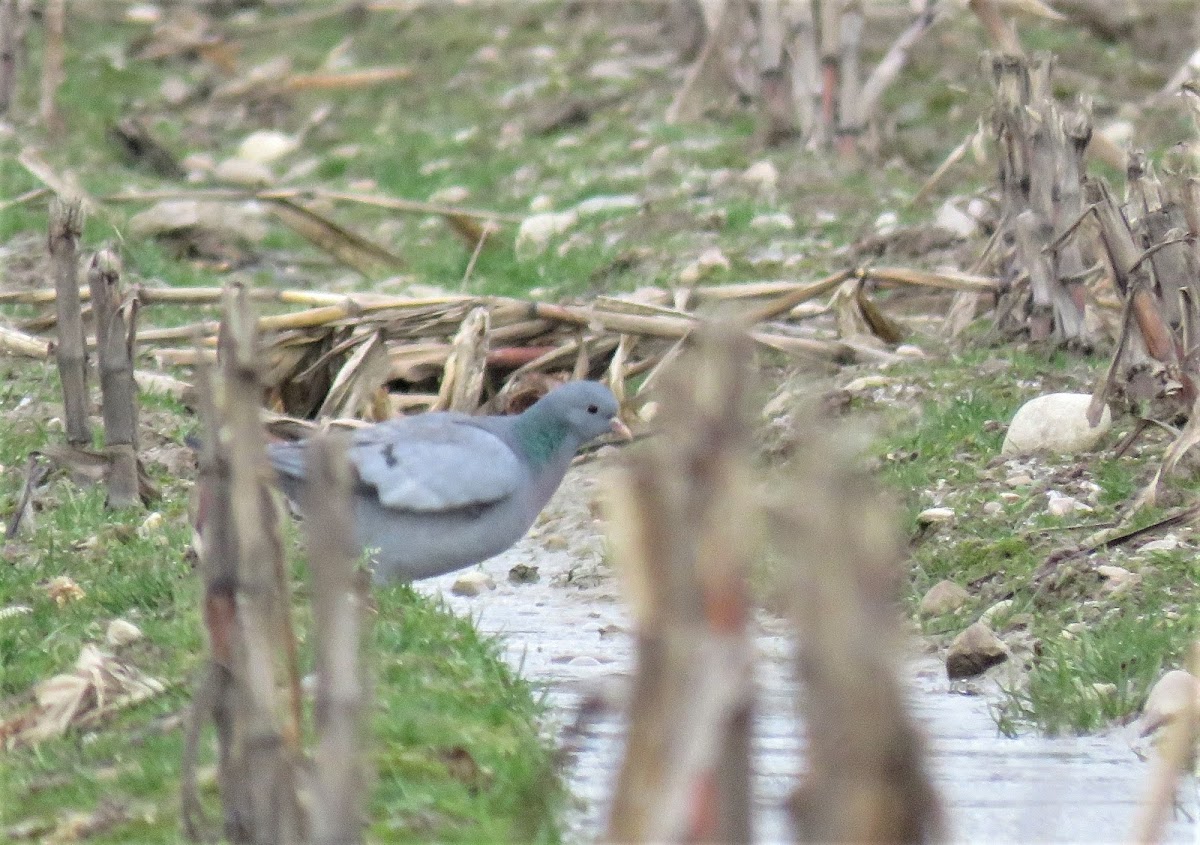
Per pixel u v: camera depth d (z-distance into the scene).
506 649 10.17
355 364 14.83
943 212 20.28
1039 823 7.19
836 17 23.88
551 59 30.48
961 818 7.38
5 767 7.45
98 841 6.59
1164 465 11.77
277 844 5.61
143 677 8.30
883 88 24.05
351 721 4.66
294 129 28.56
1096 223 14.25
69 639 9.02
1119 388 13.46
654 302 17.03
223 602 5.75
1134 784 8.02
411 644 9.06
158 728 7.72
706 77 26.41
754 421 14.36
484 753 7.57
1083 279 15.09
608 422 11.22
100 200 21.39
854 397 14.71
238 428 5.49
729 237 20.91
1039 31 29.19
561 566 12.84
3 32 27.30
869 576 3.66
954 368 15.30
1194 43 28.42
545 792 7.16
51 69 26.62
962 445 13.40
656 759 3.75
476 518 10.59
